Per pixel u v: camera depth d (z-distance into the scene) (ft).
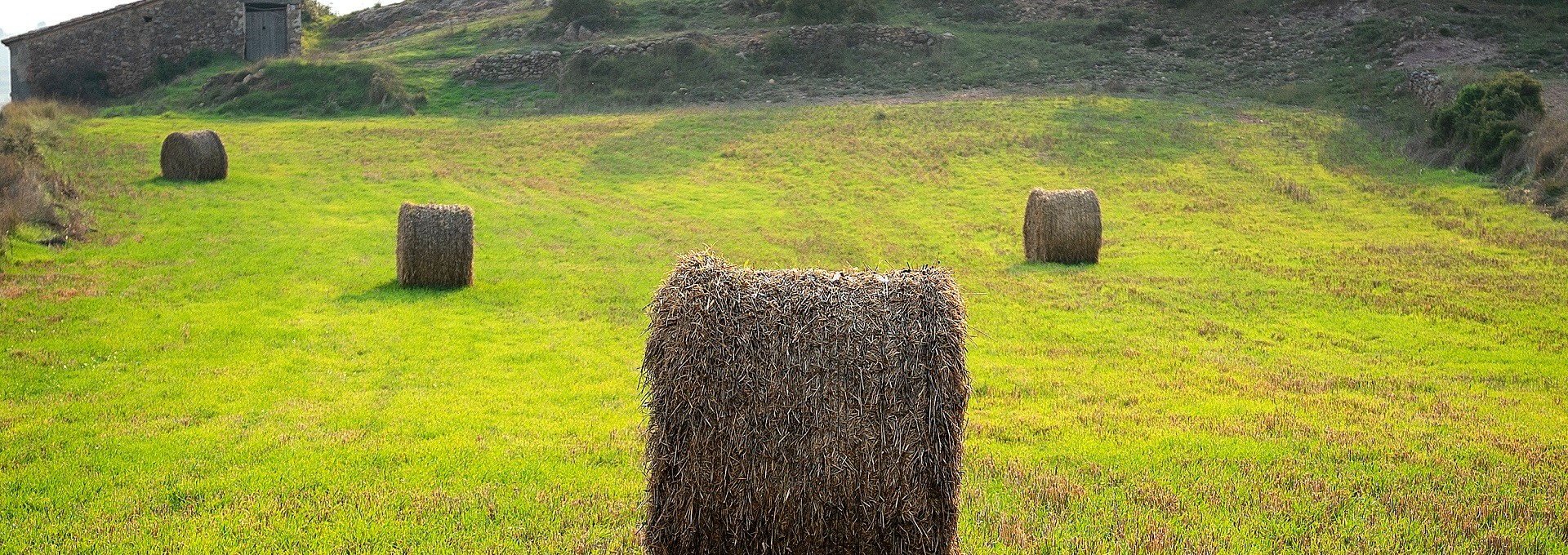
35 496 25.93
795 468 19.36
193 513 25.09
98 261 60.80
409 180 95.04
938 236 76.48
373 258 65.51
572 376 39.83
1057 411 35.01
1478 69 125.70
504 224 77.97
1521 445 30.66
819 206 86.94
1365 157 101.04
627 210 84.99
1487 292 56.29
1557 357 43.24
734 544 19.61
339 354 42.80
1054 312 52.75
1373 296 55.62
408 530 24.06
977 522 24.49
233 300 53.11
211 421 33.04
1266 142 107.34
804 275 20.07
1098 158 102.27
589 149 109.60
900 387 19.36
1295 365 42.29
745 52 148.87
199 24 157.58
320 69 141.79
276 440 30.94
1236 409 35.35
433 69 149.28
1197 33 157.38
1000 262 67.56
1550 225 74.38
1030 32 160.56
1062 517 24.89
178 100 139.23
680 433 19.44
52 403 34.68
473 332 47.37
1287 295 56.54
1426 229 75.92
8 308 48.88
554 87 142.41
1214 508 25.50
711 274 19.76
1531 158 87.45
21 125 106.73
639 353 44.16
